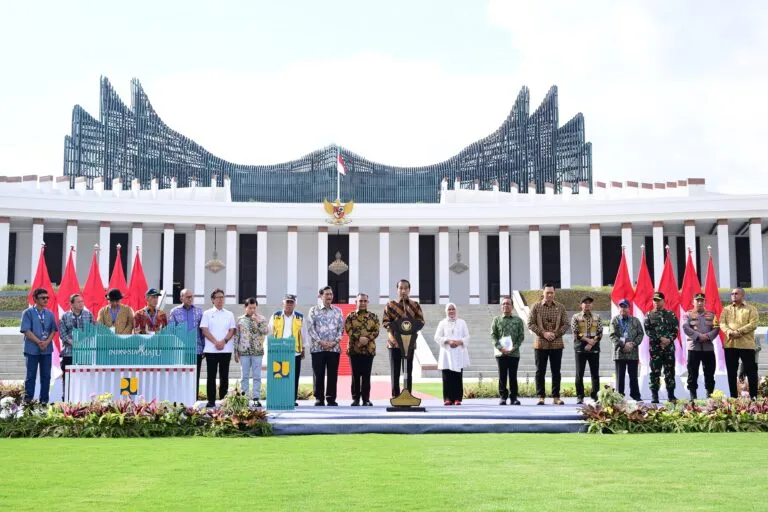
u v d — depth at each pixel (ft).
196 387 56.59
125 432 45.68
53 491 29.07
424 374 109.09
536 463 35.09
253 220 176.14
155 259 185.57
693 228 169.37
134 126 224.94
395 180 228.43
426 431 47.37
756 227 166.81
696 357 61.77
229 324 58.49
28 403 48.78
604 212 172.55
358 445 41.22
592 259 172.86
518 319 63.57
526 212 176.14
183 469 33.63
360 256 193.26
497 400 71.92
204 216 174.19
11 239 179.63
